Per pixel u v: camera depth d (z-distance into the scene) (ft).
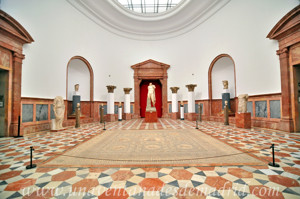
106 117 40.47
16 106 19.92
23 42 20.83
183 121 37.22
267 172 8.67
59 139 17.70
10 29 18.60
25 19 21.65
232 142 15.35
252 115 25.88
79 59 35.24
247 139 16.55
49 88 25.85
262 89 23.99
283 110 20.65
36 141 16.75
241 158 10.85
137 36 48.03
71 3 31.65
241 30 28.19
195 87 41.04
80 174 8.71
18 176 8.50
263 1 23.68
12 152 12.82
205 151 12.55
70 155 11.95
